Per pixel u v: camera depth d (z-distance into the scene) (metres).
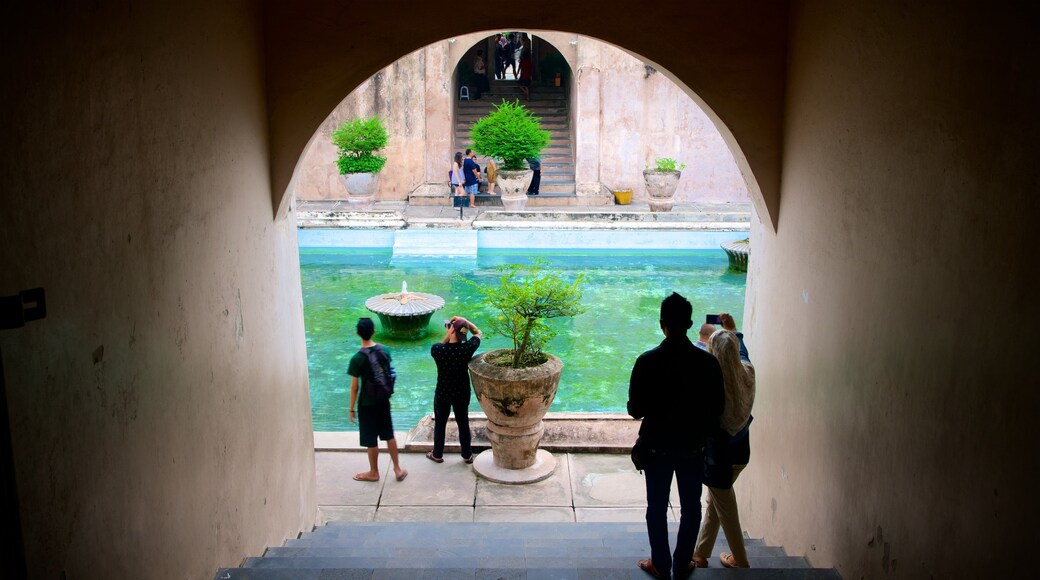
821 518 4.61
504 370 7.14
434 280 15.89
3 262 2.39
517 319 7.32
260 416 5.11
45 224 2.63
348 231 18.03
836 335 4.41
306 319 13.38
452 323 7.51
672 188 19.47
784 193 5.51
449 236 17.77
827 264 4.59
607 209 20.25
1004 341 2.72
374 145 19.39
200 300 4.04
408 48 5.42
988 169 2.85
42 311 2.44
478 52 24.00
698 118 21.25
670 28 5.51
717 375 4.04
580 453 7.88
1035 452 2.53
